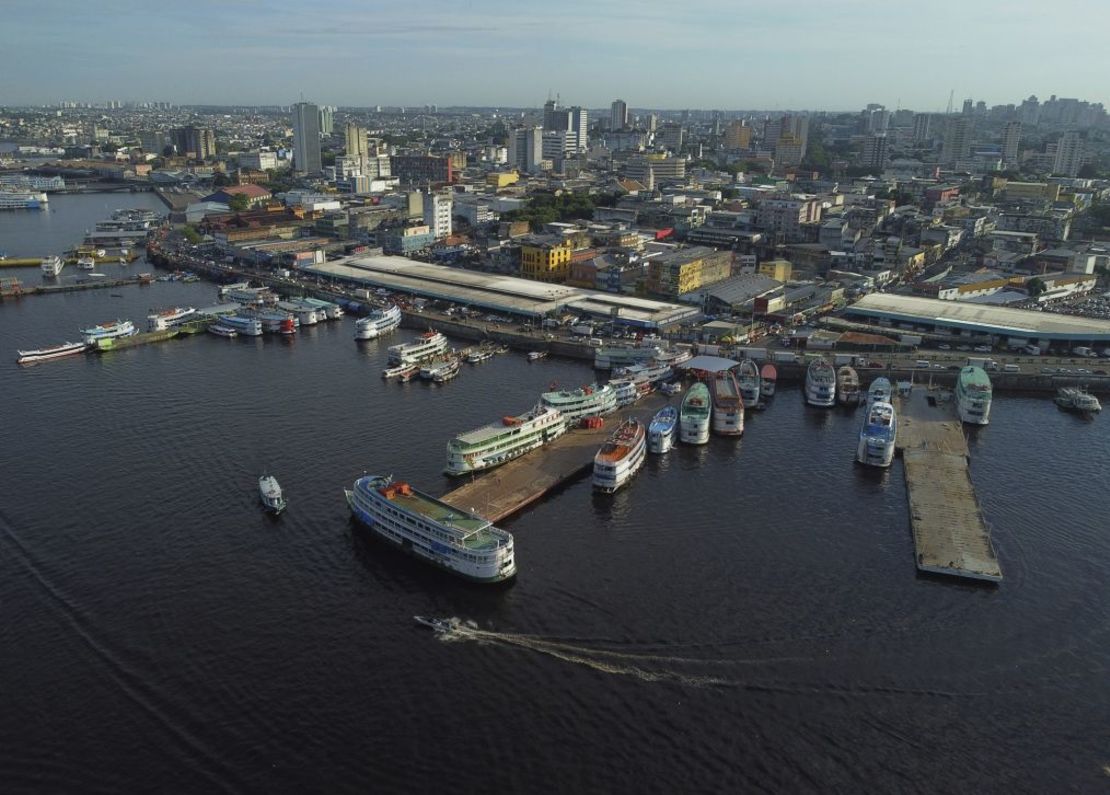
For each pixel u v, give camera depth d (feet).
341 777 307.17
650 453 598.75
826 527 491.31
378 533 471.21
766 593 422.41
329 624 395.75
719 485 547.49
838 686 357.20
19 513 491.72
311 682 355.77
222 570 438.40
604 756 319.06
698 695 351.25
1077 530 488.85
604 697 349.61
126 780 305.12
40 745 320.70
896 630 394.11
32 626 390.63
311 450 589.32
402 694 349.61
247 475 547.08
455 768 311.88
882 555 460.14
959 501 518.78
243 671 361.92
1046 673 366.63
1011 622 401.70
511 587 427.74
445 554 434.71
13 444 593.83
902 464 581.94
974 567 440.04
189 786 302.66
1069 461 588.50
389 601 415.44
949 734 332.19
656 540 475.31
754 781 308.40
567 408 637.71
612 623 397.80
